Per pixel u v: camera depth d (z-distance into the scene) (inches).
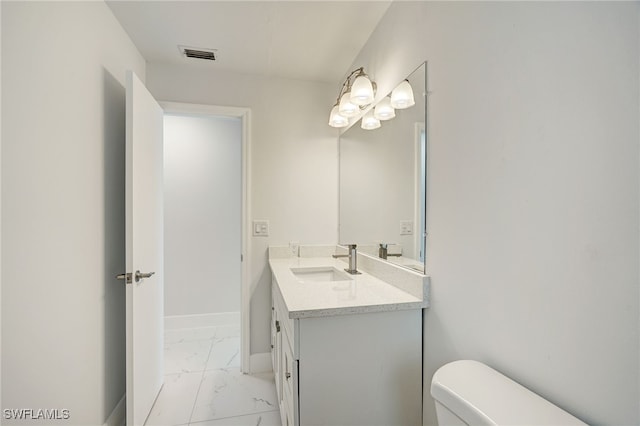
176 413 67.4
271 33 68.8
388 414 46.4
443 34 43.9
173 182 115.8
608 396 23.2
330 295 50.0
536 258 29.2
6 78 34.9
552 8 27.5
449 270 42.6
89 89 52.0
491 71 34.8
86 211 50.9
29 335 38.3
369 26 66.9
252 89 88.4
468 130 38.7
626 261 22.0
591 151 24.4
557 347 27.1
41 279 40.3
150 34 68.9
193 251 117.3
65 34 45.3
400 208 56.2
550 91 27.7
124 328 66.9
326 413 43.8
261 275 89.0
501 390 29.2
